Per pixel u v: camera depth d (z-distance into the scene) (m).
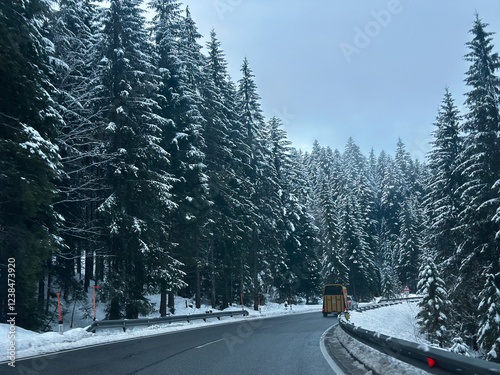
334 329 18.98
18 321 15.12
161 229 22.22
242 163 34.81
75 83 22.28
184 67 27.55
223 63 36.25
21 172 13.80
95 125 20.67
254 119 39.59
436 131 30.66
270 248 41.94
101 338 14.45
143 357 10.12
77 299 20.86
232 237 31.28
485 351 19.28
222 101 34.12
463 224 23.31
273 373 8.01
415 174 79.19
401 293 68.12
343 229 61.78
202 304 34.81
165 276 21.72
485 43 23.17
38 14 15.66
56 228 17.02
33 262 14.25
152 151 21.03
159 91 26.16
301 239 51.12
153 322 19.80
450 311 23.92
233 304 38.41
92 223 21.42
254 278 38.16
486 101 21.95
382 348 7.70
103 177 21.56
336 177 78.12
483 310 19.70
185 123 26.45
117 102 20.36
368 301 65.44
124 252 19.78
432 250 29.92
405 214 64.19
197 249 27.95
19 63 14.35
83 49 23.02
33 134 13.86
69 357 10.04
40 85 15.18
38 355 10.28
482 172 21.72
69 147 20.28
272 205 40.97
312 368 8.55
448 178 28.45
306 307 49.31
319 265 55.56
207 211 28.17
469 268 23.08
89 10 26.08
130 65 21.45
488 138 21.78
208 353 10.89
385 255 77.50
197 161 26.83
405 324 34.56
